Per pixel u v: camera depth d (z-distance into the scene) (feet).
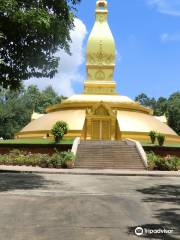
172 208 46.75
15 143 133.49
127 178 86.53
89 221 38.45
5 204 47.16
